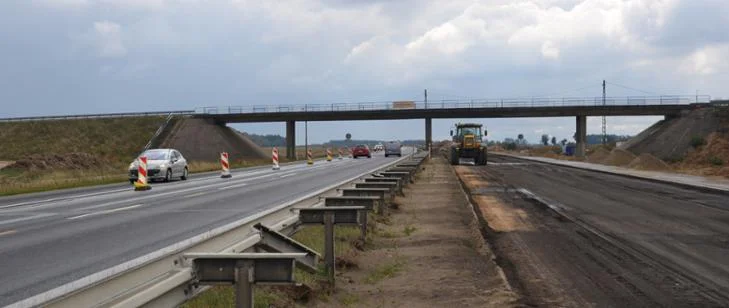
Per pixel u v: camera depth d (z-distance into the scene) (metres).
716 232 15.61
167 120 88.88
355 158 85.44
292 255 6.13
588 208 21.27
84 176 39.03
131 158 77.06
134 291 5.35
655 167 48.25
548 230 16.12
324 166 56.88
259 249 8.42
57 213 19.02
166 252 6.39
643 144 77.94
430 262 11.93
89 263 10.70
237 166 59.16
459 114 85.19
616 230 16.05
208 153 81.44
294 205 11.07
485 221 17.92
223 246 7.66
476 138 57.62
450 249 13.27
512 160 72.31
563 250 13.16
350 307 8.77
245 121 89.56
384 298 9.26
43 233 14.46
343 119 87.81
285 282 6.12
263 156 91.81
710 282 10.12
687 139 74.31
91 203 22.48
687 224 17.11
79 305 4.84
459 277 10.61
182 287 6.06
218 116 89.06
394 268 11.36
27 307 4.55
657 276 10.59
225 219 16.70
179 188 29.77
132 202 22.47
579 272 10.95
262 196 24.36
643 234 15.34
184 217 17.25
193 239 7.19
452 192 26.98
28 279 9.45
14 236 14.02
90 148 80.56
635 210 20.56
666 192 27.69
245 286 6.12
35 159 49.97
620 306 8.70
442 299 9.16
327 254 10.07
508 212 20.22
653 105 81.25
